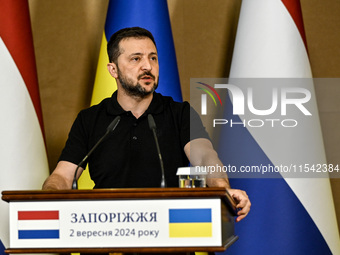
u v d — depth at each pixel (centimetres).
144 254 551
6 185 825
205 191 470
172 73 902
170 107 732
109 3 927
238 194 622
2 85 844
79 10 1055
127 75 708
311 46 1037
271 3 873
